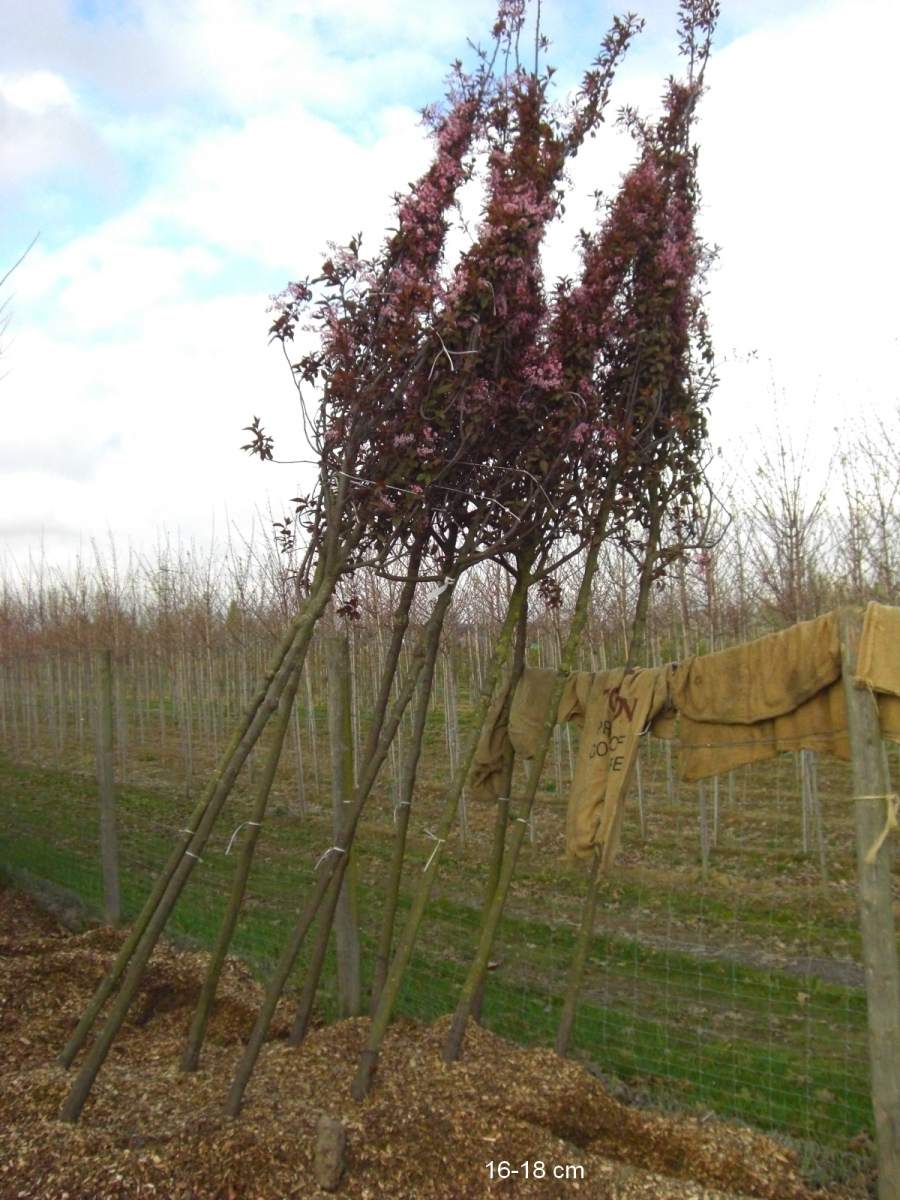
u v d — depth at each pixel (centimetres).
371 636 1054
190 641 1514
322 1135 284
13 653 1900
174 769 1374
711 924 608
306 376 350
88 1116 326
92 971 475
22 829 849
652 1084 387
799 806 916
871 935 275
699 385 398
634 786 1019
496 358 342
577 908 651
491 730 419
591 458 365
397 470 343
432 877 355
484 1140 301
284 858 759
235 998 445
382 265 346
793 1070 390
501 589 1046
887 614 281
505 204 330
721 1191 287
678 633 1009
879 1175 271
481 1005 412
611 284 353
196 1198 276
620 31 365
